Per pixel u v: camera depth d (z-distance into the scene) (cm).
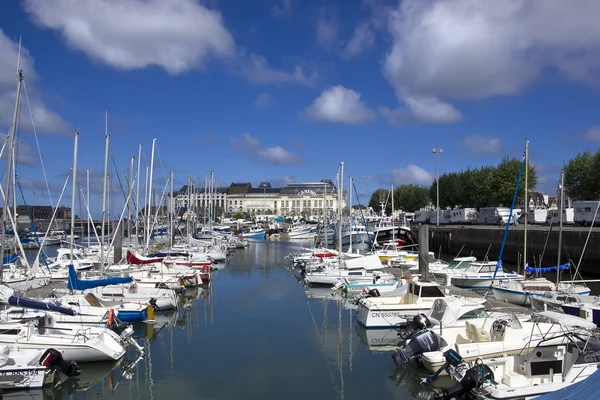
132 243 5609
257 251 7738
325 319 2762
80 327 1969
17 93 2197
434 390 1638
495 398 1331
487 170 8181
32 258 6203
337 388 1684
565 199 7000
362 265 4003
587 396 991
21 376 1596
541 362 1480
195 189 8881
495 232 5600
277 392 1652
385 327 2409
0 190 2581
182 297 3497
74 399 1606
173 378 1788
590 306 2406
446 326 1944
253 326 2602
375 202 13262
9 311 2031
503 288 3128
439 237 7075
